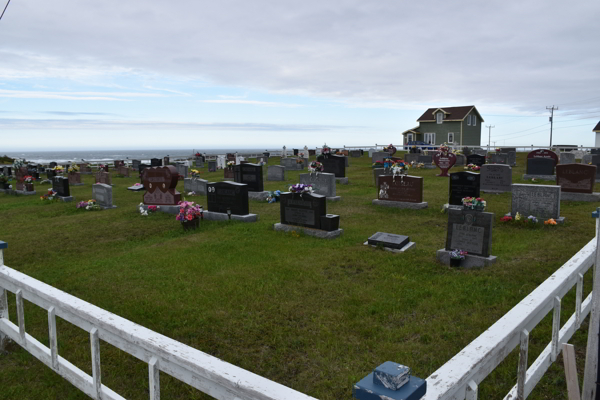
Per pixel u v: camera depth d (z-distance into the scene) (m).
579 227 11.98
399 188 16.36
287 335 6.07
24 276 5.01
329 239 11.55
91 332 3.72
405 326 6.22
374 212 15.56
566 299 6.75
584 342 5.45
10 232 14.11
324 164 24.31
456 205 15.40
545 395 4.44
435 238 11.56
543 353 4.15
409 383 2.12
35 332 6.32
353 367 5.16
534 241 10.70
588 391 3.15
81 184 28.58
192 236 12.45
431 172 28.16
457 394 2.46
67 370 4.23
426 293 7.52
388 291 7.63
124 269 9.35
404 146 51.69
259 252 10.32
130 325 3.42
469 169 26.50
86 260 10.43
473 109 58.88
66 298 4.13
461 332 5.95
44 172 37.03
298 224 12.51
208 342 5.90
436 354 5.41
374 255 9.94
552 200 12.49
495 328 3.04
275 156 51.28
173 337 6.07
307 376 5.04
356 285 7.98
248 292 7.66
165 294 7.71
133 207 18.17
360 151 45.44
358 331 6.12
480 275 8.38
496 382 4.70
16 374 5.18
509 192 18.42
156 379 3.11
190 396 4.67
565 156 28.27
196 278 8.55
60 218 16.45
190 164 41.16
